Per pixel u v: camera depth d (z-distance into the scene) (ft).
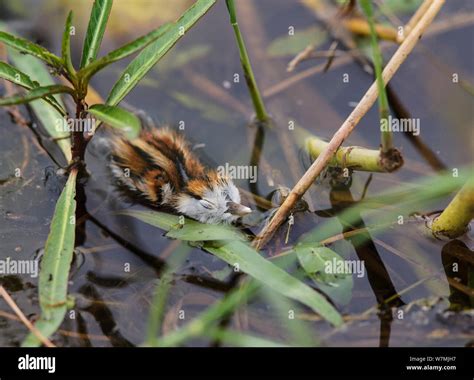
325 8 45.16
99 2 28.99
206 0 30.17
